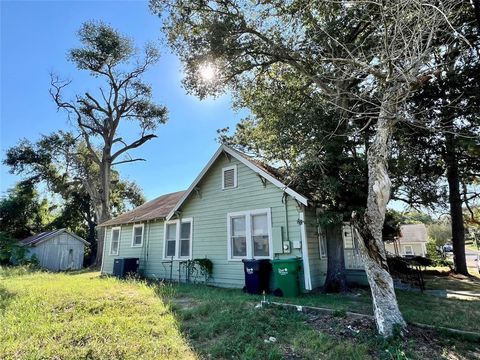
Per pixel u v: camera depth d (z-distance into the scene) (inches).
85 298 265.1
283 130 423.2
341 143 356.5
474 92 366.9
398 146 382.9
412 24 183.0
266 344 167.5
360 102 280.1
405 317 217.2
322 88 348.2
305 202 348.2
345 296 321.4
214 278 431.5
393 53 175.3
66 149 1158.3
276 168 517.7
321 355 154.3
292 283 326.3
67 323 199.0
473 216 791.7
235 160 443.2
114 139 1108.5
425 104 377.7
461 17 319.9
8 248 885.8
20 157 1125.7
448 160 459.8
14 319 207.3
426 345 164.6
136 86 1122.7
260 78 536.7
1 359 147.6
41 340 171.2
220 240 438.0
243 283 397.1
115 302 255.3
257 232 401.4
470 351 158.9
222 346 163.6
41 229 1337.4
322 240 411.8
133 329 189.3
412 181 478.0
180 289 360.8
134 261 557.0
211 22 431.5
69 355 151.6
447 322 209.3
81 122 1083.3
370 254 193.5
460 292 362.6
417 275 433.1
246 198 419.5
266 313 221.0
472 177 576.1
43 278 454.3
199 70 462.3
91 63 1032.2
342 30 348.2
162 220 551.2
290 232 369.1
